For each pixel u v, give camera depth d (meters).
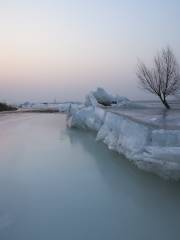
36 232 3.91
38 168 7.36
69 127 17.53
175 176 5.60
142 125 7.02
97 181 6.17
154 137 6.11
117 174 6.61
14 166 7.63
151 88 18.97
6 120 22.81
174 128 6.31
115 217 4.37
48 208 4.76
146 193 5.28
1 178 6.54
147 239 3.71
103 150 9.72
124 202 4.96
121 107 19.98
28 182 6.21
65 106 39.00
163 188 5.46
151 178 6.09
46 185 5.98
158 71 18.69
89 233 3.88
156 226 4.05
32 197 5.29
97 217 4.38
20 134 14.27
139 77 20.88
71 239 3.71
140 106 20.58
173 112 13.32
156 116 10.20
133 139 7.39
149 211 4.54
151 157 5.96
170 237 3.75
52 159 8.45
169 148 5.62
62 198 5.21
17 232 3.91
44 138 12.92
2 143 11.37
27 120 23.33
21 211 4.64
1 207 4.84
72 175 6.70
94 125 15.07
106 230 3.97
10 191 5.64
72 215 4.46
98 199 5.10
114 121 10.41
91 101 20.88
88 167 7.39
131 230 3.93
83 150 9.83
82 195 5.35
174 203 4.81
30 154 9.20
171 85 18.62
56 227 4.06
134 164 7.10
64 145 10.98
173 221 4.18
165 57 18.78
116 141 9.23
